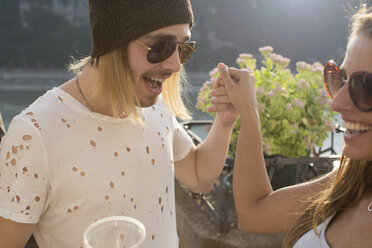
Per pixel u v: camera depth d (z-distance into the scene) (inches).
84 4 3531.0
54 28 3368.6
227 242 98.0
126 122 49.7
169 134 57.0
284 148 102.7
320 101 103.6
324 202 40.6
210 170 61.4
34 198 44.9
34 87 2263.8
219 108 54.9
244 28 3376.0
